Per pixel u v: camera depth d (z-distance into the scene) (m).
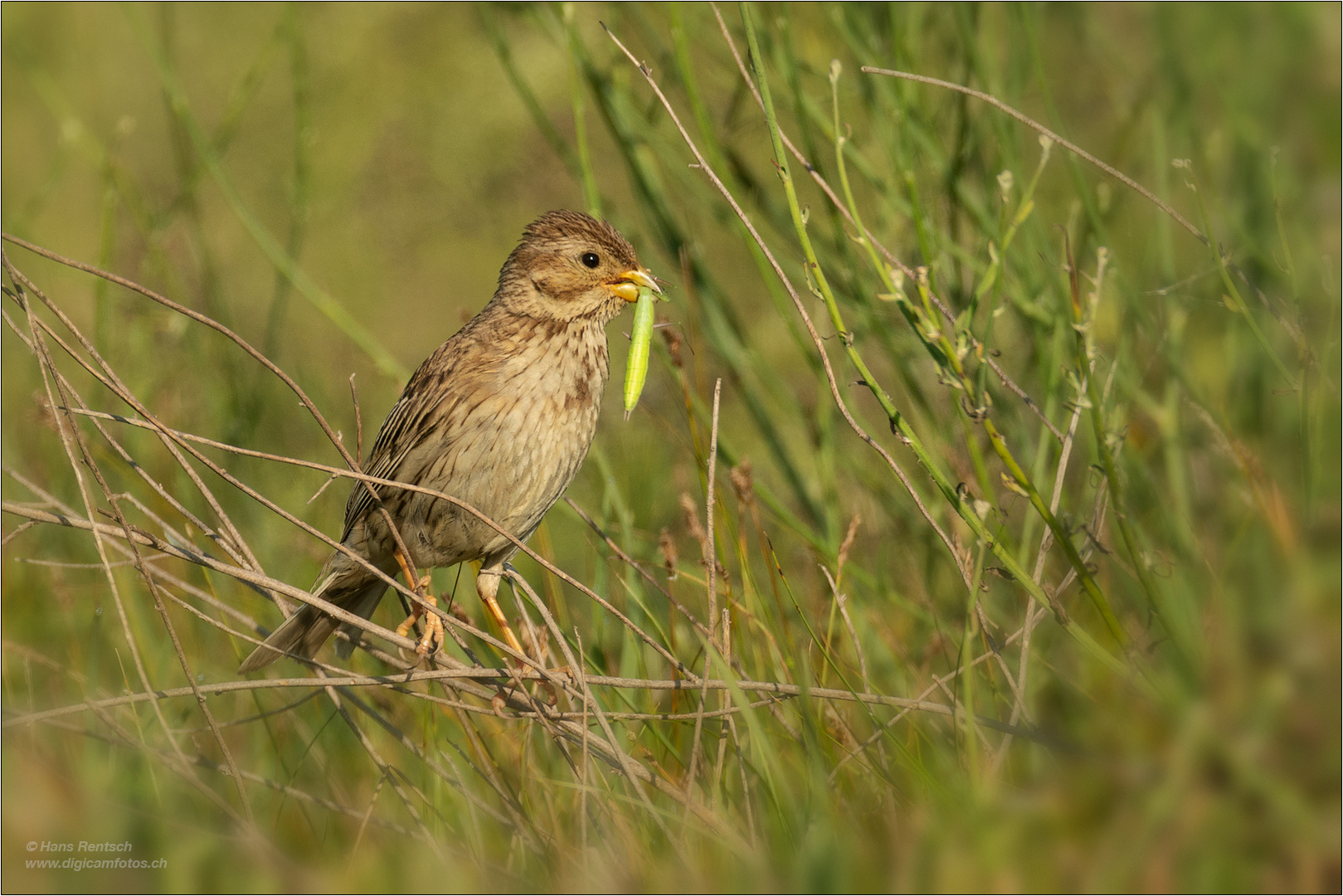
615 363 13.16
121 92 19.83
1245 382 8.64
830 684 8.19
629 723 7.92
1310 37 9.23
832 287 9.48
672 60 9.65
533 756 8.27
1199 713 6.70
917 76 6.68
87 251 16.27
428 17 19.36
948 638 8.84
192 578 10.32
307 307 17.08
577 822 7.52
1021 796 6.68
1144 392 9.02
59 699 9.24
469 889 6.90
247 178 18.80
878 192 9.40
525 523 8.68
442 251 18.27
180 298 11.65
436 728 8.20
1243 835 6.49
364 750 8.95
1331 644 6.80
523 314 8.65
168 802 7.66
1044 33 11.42
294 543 11.55
